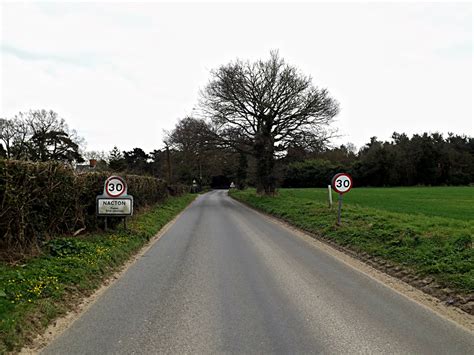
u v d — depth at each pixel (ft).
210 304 21.74
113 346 16.17
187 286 25.52
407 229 40.34
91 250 32.19
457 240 32.55
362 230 44.04
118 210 43.01
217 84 130.00
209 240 46.09
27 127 138.82
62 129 144.77
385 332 17.79
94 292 24.27
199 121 132.87
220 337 17.11
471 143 321.73
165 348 15.97
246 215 84.53
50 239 32.91
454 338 17.17
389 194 162.50
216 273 29.14
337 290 24.72
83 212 42.01
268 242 44.57
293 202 95.71
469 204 102.73
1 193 26.32
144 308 21.07
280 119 130.52
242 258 34.91
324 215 62.54
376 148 286.87
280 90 129.18
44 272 24.29
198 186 290.35
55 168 33.86
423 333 17.71
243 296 23.27
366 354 15.48
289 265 32.09
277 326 18.43
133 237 43.06
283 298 22.89
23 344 16.06
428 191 190.90
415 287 25.57
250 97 128.36
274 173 130.41
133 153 275.18
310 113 127.44
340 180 50.52
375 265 31.96
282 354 15.43
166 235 50.96
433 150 281.95
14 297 19.67
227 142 127.75
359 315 20.07
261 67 130.31
